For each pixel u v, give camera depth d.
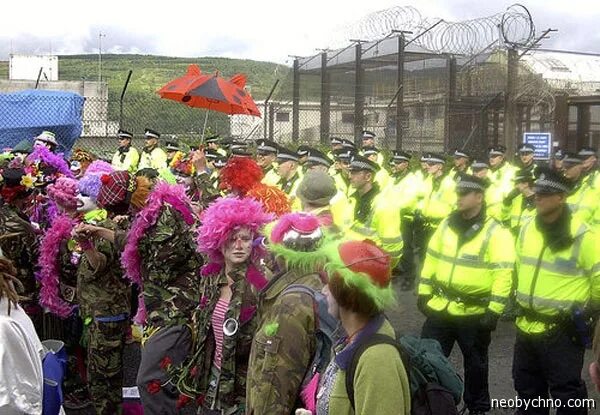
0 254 3.58
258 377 3.32
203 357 4.08
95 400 5.24
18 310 3.51
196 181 8.31
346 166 11.22
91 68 76.19
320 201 4.93
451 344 6.02
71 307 5.70
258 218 3.90
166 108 19.64
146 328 4.56
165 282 4.50
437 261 5.93
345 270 2.80
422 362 2.87
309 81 25.67
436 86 20.92
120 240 4.95
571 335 5.09
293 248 3.40
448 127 20.42
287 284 3.45
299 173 10.95
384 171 12.35
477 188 5.72
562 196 5.04
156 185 4.73
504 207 10.16
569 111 18.61
